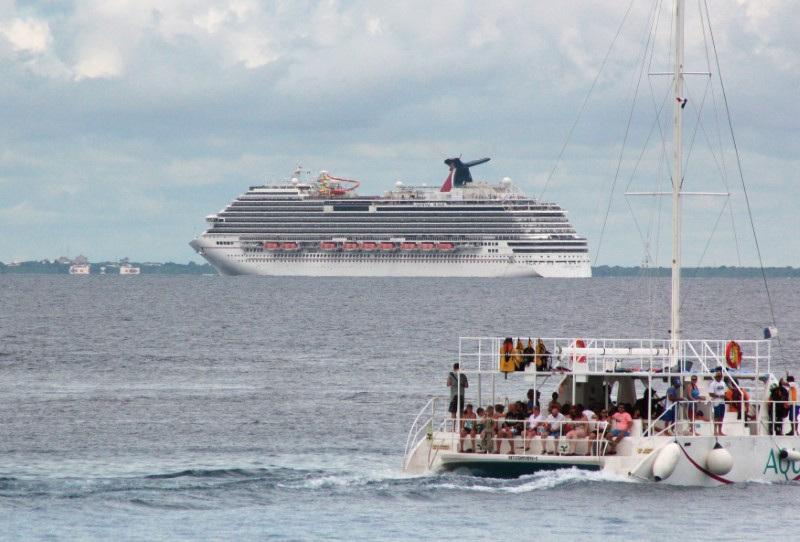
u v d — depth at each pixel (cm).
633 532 12675
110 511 13712
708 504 13812
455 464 15050
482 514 13400
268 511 13675
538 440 14850
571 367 15638
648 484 14462
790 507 13738
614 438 14725
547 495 14100
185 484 15175
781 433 15562
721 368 15450
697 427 14912
